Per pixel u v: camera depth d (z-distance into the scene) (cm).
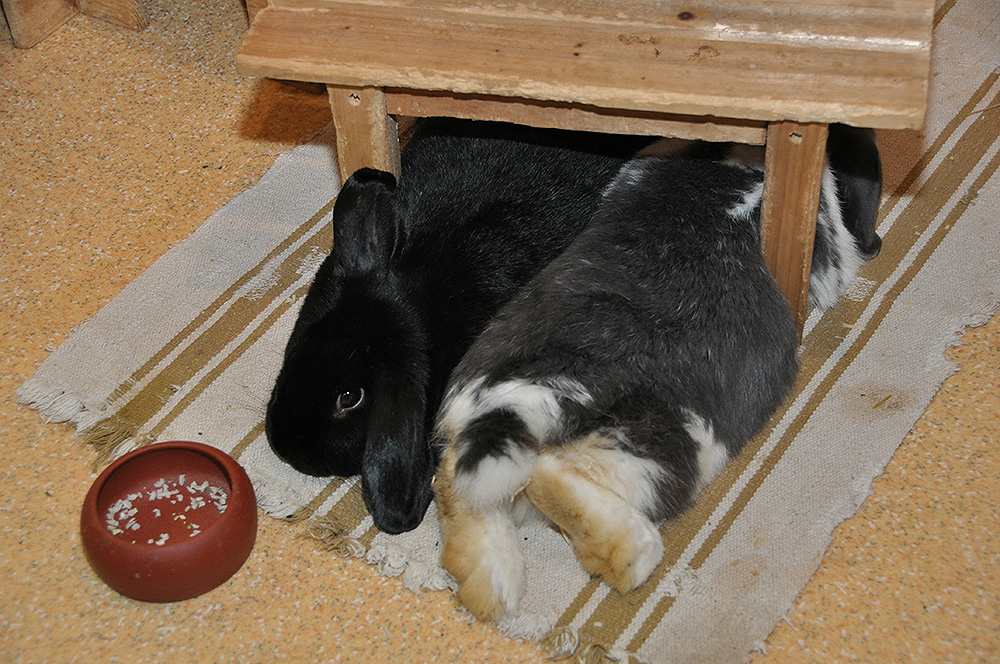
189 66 372
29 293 303
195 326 292
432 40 234
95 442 267
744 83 215
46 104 361
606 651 223
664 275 239
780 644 224
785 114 212
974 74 349
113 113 357
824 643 224
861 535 242
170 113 356
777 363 245
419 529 247
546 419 219
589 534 217
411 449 234
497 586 222
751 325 240
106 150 345
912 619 227
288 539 248
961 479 251
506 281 258
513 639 227
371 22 239
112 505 245
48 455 266
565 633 225
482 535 223
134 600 236
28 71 373
